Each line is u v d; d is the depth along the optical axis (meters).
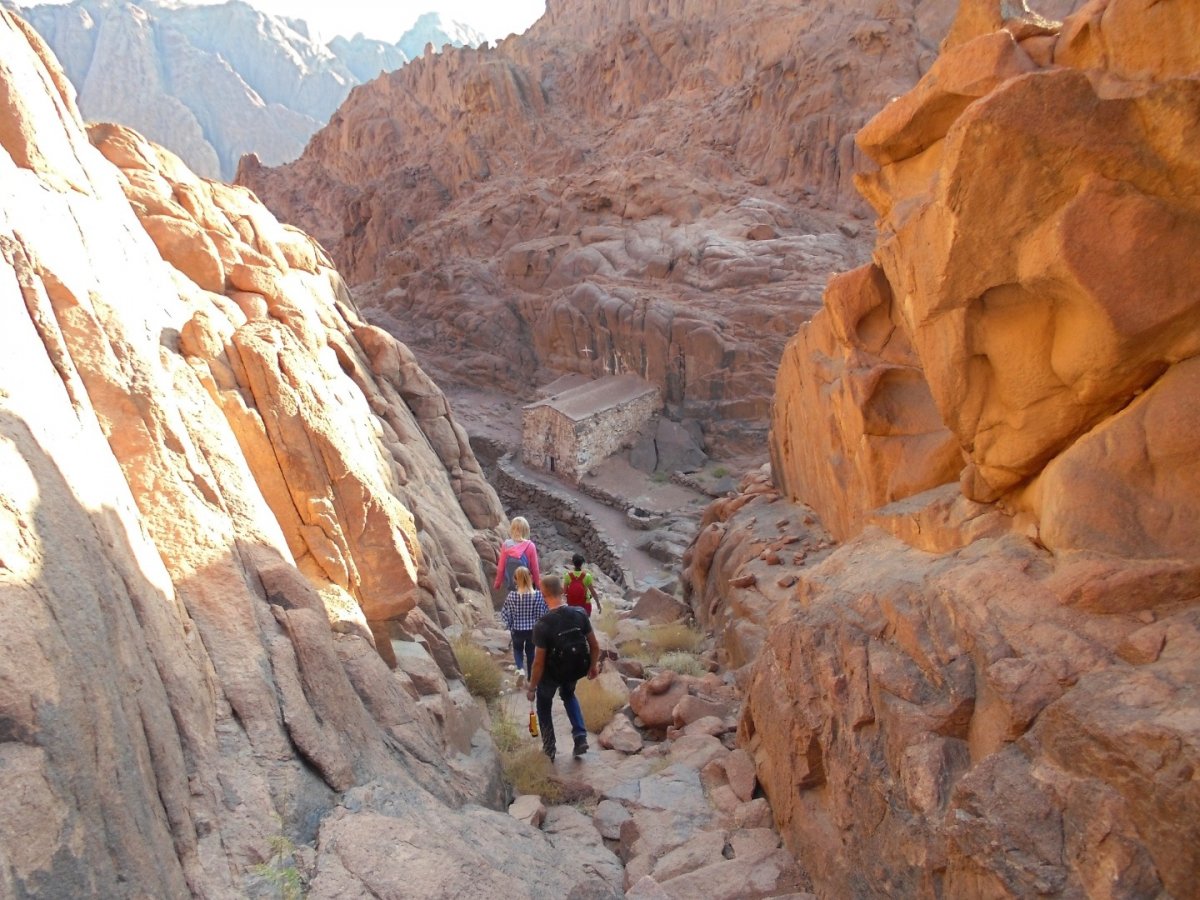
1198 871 2.81
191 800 3.74
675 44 61.53
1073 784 3.29
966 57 4.61
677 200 43.69
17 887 2.51
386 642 6.70
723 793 6.17
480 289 46.00
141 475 5.00
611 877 5.32
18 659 2.85
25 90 6.06
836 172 42.75
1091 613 3.77
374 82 84.00
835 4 52.03
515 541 9.94
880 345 7.32
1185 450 3.73
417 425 14.12
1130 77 3.68
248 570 5.29
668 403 34.91
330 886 3.75
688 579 14.47
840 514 9.54
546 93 68.94
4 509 3.21
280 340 7.25
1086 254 3.63
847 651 4.91
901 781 4.19
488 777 6.09
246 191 12.02
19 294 4.75
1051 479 4.21
